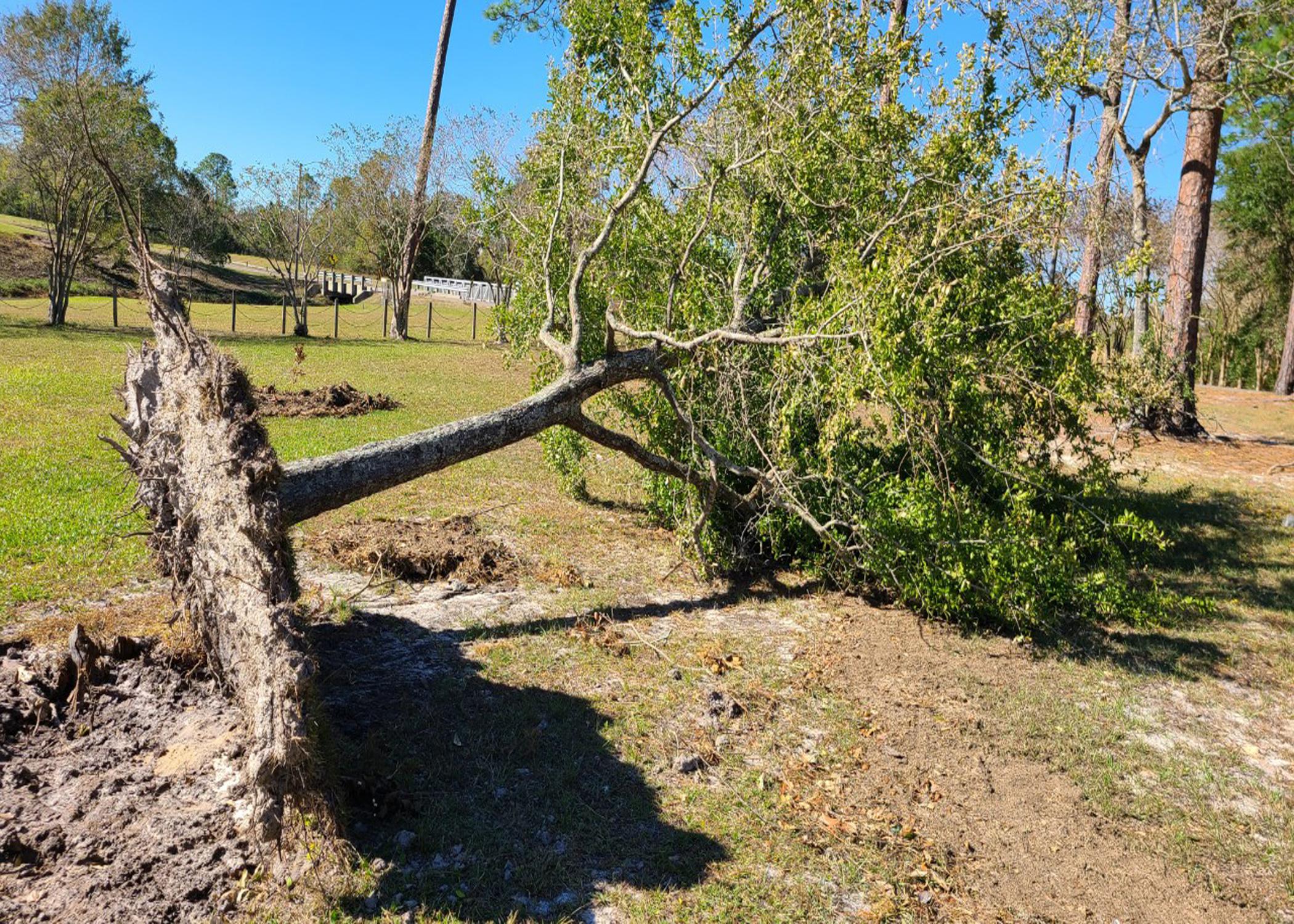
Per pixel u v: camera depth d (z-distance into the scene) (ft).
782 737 14.97
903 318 18.02
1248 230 106.73
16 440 31.14
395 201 102.94
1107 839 12.67
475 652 17.33
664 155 25.80
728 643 18.80
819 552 23.80
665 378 22.67
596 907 10.60
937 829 12.67
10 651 15.31
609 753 14.03
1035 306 21.54
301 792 10.43
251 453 13.32
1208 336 119.85
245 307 116.98
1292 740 16.22
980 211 20.30
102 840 10.83
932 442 19.33
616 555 24.36
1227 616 22.81
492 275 90.07
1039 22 37.42
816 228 24.63
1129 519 20.35
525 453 36.81
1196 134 49.98
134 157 83.15
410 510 27.09
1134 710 16.94
